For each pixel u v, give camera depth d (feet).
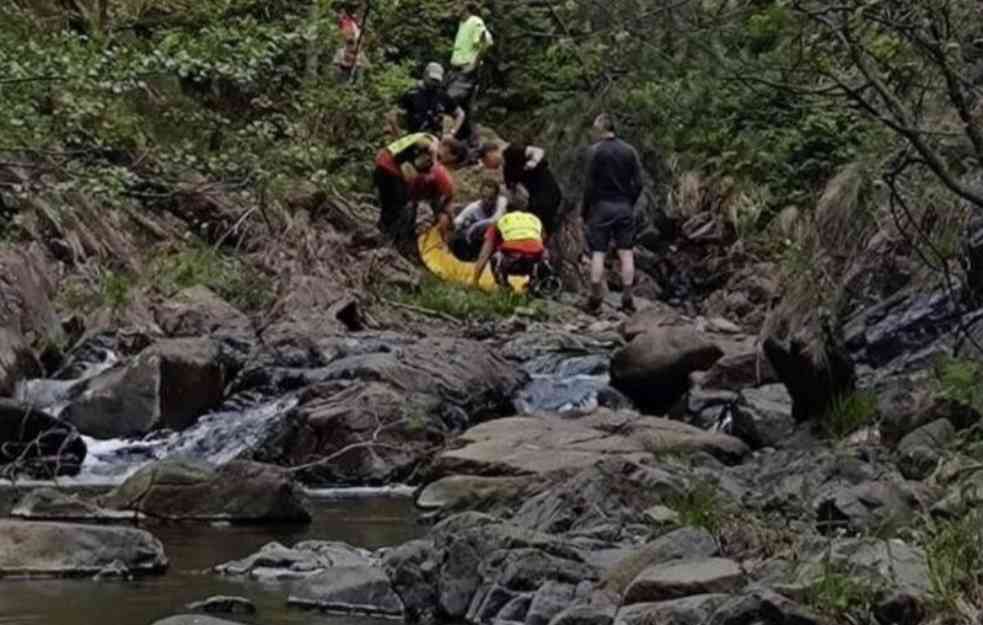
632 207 74.33
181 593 28.84
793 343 43.52
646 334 54.44
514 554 27.81
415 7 85.05
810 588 24.31
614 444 42.70
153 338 56.44
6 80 46.24
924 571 25.29
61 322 57.06
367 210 80.89
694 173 88.38
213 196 69.62
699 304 84.28
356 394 48.26
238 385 52.65
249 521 37.40
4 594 28.50
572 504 32.81
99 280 60.75
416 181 77.00
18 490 42.27
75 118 49.37
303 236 69.10
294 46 64.23
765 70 26.21
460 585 27.73
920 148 25.61
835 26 24.39
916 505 31.04
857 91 26.12
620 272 82.89
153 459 48.26
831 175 48.08
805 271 48.70
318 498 42.45
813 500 32.58
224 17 66.49
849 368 43.29
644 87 27.86
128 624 26.18
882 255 47.62
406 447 46.24
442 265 77.36
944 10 24.44
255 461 45.55
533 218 76.13
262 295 64.44
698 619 24.16
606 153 73.67
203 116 65.21
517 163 78.28
